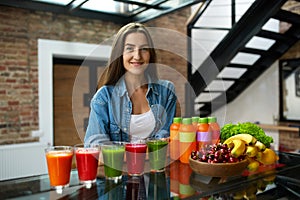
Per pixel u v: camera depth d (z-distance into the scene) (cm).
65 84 407
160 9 364
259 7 333
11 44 344
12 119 346
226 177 114
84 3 335
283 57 431
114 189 102
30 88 358
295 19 357
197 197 99
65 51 377
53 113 397
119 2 351
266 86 459
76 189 101
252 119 482
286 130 421
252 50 397
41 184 106
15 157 338
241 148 117
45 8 345
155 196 96
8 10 341
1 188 102
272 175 127
